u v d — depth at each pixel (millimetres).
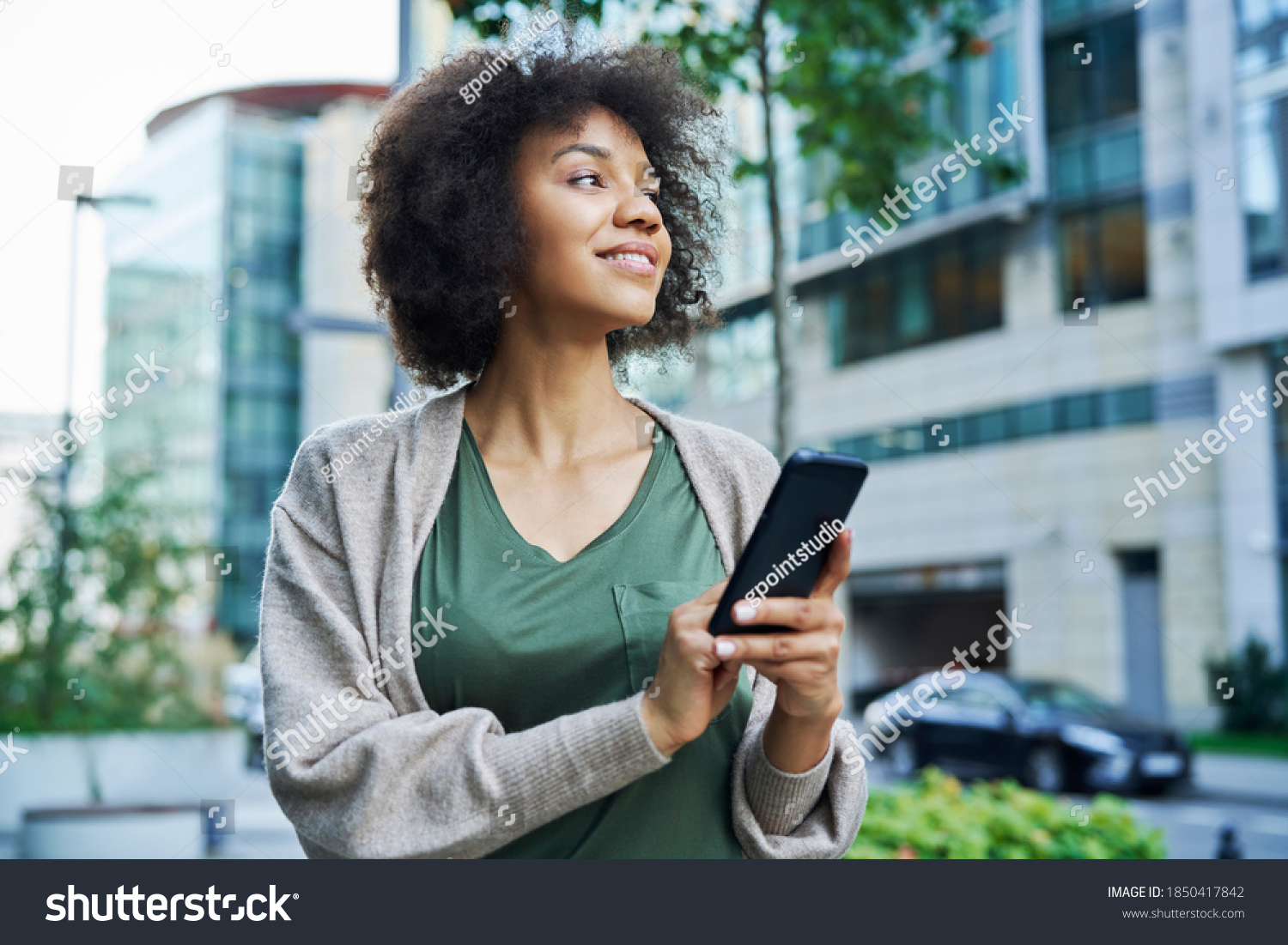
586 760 1150
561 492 1404
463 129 1459
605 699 1305
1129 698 16125
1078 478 16422
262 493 21609
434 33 4074
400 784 1182
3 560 9398
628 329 1765
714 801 1332
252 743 11859
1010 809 5230
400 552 1331
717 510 1433
